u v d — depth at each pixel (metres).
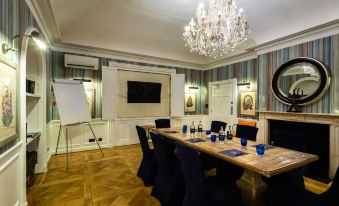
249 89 5.26
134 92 5.66
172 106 6.19
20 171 2.18
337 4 3.06
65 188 2.79
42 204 2.36
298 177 2.32
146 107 5.95
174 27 4.44
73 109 4.12
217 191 1.86
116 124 5.36
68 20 3.95
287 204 1.73
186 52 6.07
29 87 3.09
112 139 5.27
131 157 4.30
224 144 2.59
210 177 2.22
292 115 3.75
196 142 2.70
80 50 4.85
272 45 4.18
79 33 4.47
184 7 3.58
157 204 2.39
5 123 1.69
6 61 1.68
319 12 3.28
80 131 4.86
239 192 1.92
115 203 2.40
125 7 3.60
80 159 4.14
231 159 1.96
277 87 4.08
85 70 4.92
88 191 2.70
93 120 4.96
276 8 3.55
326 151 3.38
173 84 6.21
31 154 3.13
